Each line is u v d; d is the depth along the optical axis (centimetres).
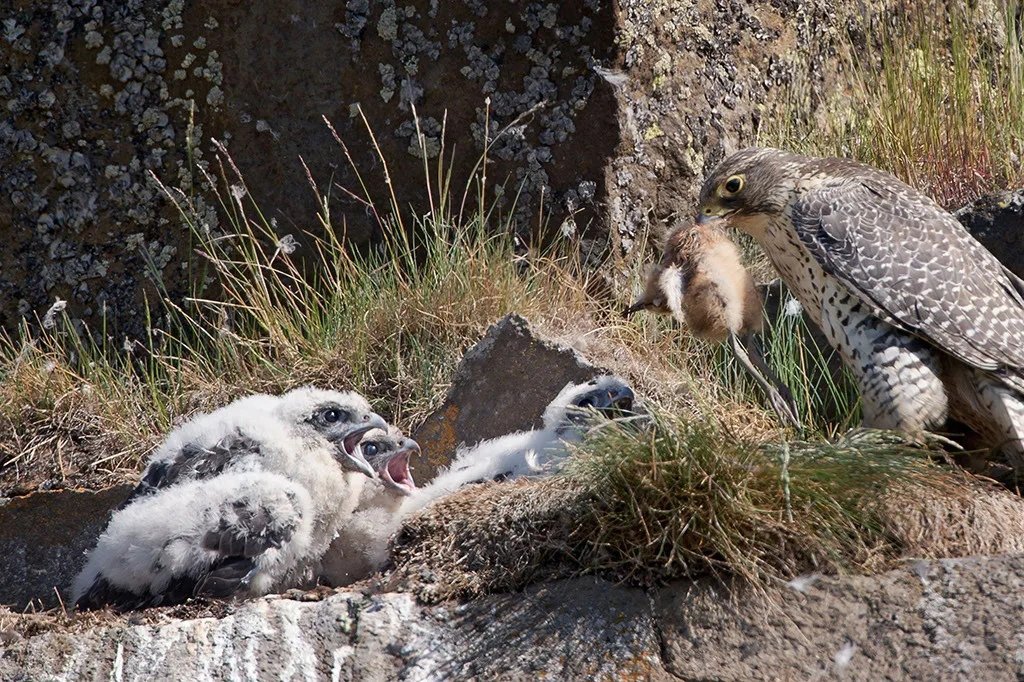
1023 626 1362
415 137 2350
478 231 2319
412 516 1580
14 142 2325
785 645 1380
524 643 1397
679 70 2439
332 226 2384
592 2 2302
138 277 2361
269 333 2269
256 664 1397
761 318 1938
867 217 1827
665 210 2412
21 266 2350
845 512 1458
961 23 2912
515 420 1925
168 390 2273
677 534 1437
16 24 2309
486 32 2325
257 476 1606
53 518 1961
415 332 2233
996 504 1537
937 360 1817
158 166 2344
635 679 1362
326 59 2333
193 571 1552
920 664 1355
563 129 2338
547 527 1479
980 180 2491
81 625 1465
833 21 2803
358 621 1422
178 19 2320
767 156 1920
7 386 2181
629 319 2278
